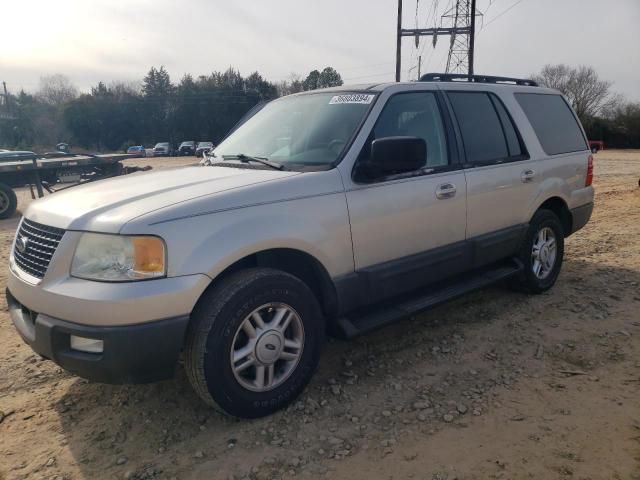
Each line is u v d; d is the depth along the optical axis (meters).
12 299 3.32
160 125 73.75
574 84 64.56
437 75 4.47
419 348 4.05
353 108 3.79
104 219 2.77
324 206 3.29
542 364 3.77
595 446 2.82
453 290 4.20
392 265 3.69
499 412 3.17
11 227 10.82
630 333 4.24
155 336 2.69
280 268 3.46
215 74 75.50
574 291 5.23
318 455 2.80
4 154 15.18
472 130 4.39
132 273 2.67
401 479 2.61
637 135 59.03
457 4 33.34
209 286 2.99
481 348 4.04
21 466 2.78
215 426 3.08
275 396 3.14
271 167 3.60
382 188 3.59
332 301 3.43
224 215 2.92
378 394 3.40
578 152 5.53
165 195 3.00
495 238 4.46
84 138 74.00
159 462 2.79
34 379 3.69
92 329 2.66
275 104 4.57
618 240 7.39
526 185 4.75
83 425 3.14
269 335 3.07
